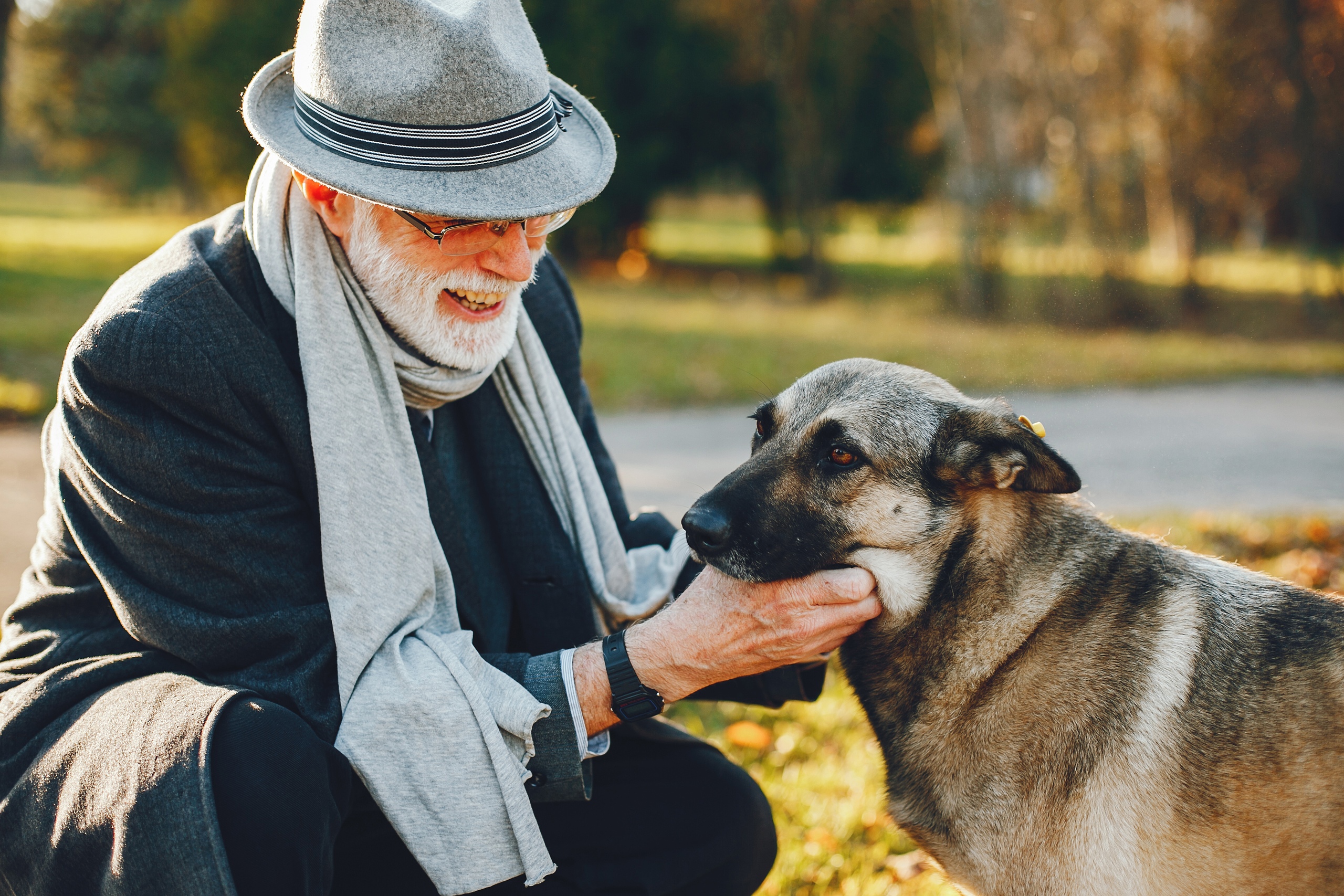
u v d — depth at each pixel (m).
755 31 23.20
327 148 2.08
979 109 18.06
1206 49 18.19
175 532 2.00
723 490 2.67
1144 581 2.49
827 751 3.70
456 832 2.02
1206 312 19.47
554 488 2.60
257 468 2.10
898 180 28.06
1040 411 10.47
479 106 2.07
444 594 2.28
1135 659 2.36
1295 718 2.21
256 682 2.02
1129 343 15.06
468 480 2.59
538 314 2.77
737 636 2.22
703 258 32.31
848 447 2.69
